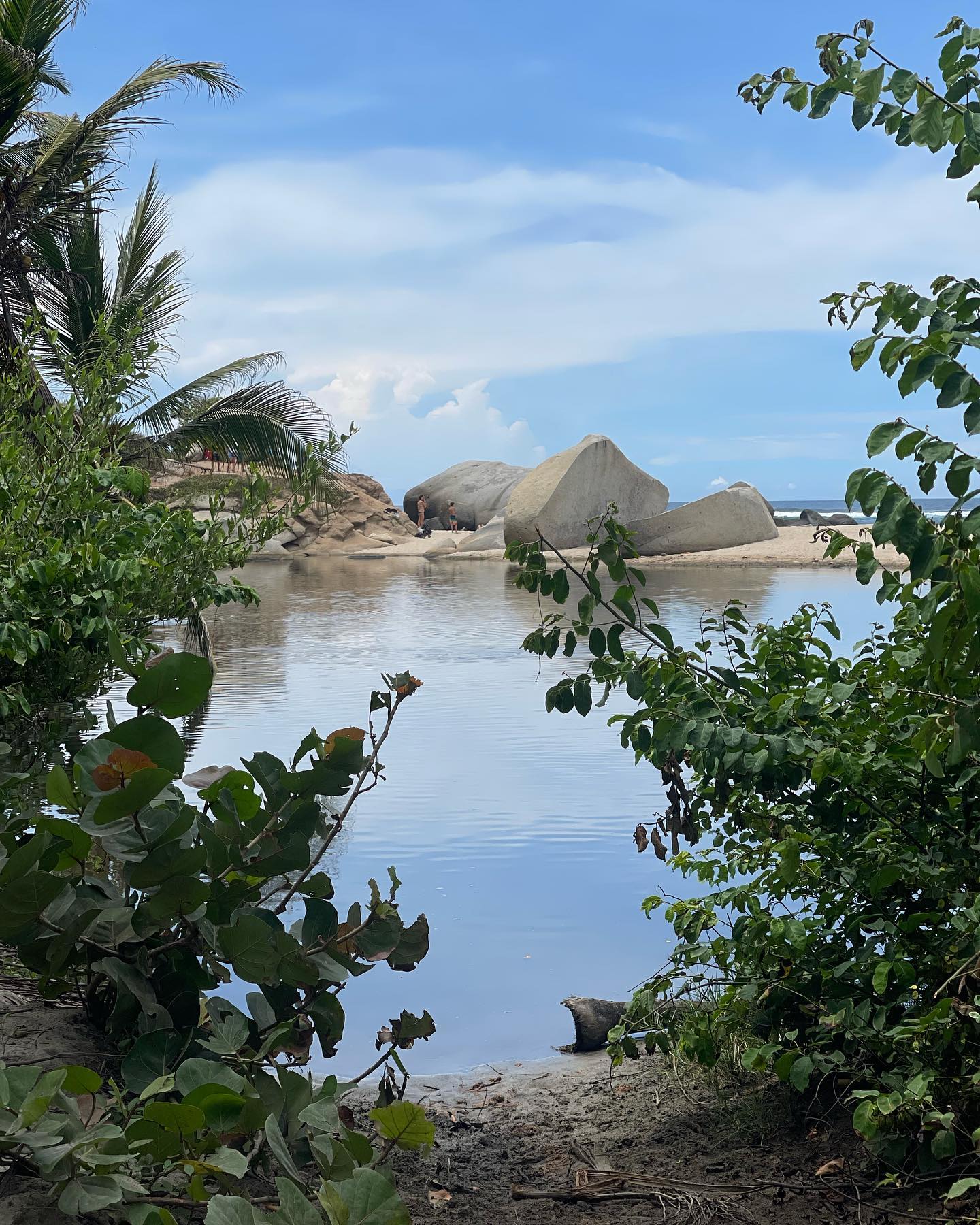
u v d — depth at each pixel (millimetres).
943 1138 2322
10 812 2965
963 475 2256
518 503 34375
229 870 2334
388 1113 1987
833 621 3467
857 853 3125
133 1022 2340
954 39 2531
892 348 2420
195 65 13789
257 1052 2270
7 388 6242
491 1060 3674
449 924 4727
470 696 10969
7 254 13250
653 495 35594
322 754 2453
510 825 6332
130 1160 1674
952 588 2318
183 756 2203
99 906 2301
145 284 14867
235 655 14062
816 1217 2576
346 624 18031
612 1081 3543
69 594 5152
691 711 3006
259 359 14961
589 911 4883
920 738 2422
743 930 3127
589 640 3174
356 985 4191
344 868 5508
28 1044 2430
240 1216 1488
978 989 2580
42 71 14258
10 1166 1735
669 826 3133
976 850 2877
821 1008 2816
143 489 5906
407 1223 1618
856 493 2389
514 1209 2709
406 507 54969
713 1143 3045
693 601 19141
